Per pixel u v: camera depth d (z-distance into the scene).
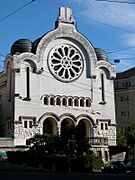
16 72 71.81
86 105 77.75
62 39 77.44
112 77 80.88
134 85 92.62
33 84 73.12
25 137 70.50
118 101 94.44
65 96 75.62
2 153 64.69
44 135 62.09
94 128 77.31
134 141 79.19
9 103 73.31
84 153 58.50
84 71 78.56
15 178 33.88
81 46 79.06
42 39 75.12
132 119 91.44
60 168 55.25
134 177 33.28
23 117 70.94
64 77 76.25
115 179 30.98
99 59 81.06
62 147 59.81
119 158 76.75
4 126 74.44
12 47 75.88
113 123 79.50
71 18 78.44
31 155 60.53
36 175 36.97
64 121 76.12
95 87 78.94
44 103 73.62
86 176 34.84
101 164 57.50
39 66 74.00
